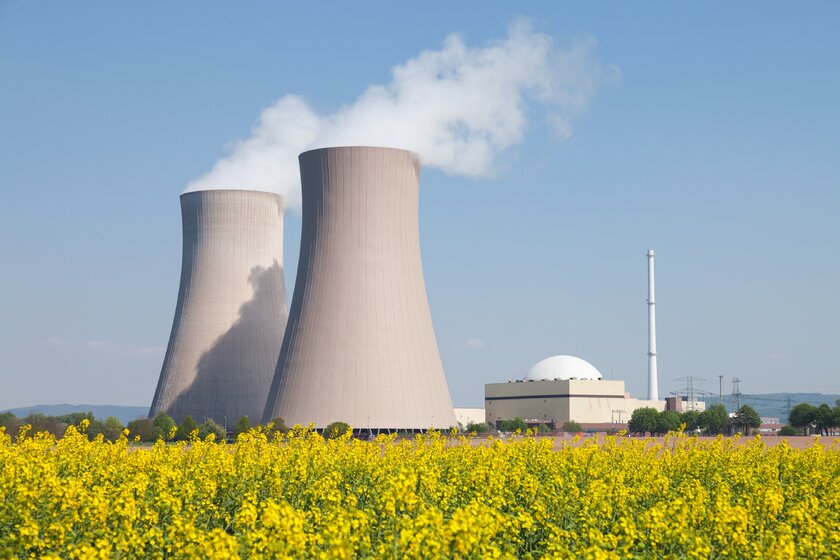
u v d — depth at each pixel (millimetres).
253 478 19484
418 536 10812
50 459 20953
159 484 17156
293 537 10969
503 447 26609
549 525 14891
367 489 18969
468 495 18359
